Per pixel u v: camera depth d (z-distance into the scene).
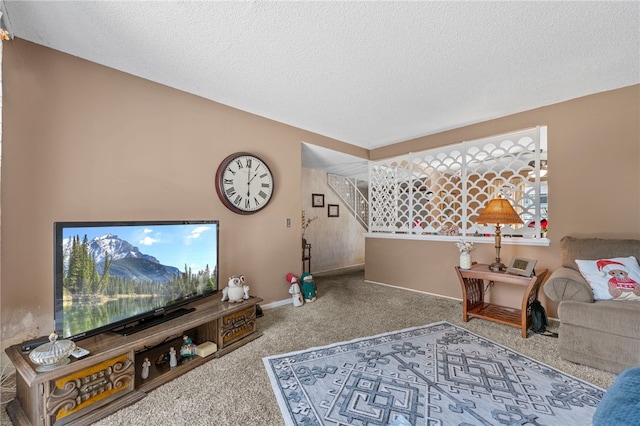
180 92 2.46
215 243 2.32
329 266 5.73
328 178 5.77
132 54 1.93
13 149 1.70
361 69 2.13
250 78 2.27
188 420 1.37
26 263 1.74
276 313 2.93
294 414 1.41
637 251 2.18
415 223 3.92
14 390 1.61
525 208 2.99
